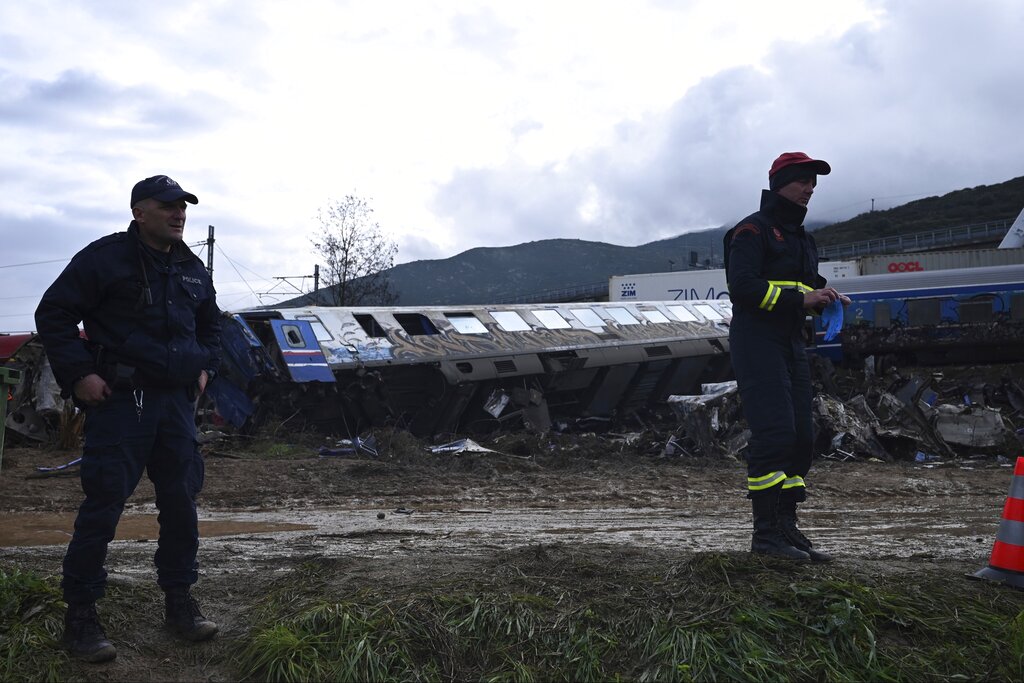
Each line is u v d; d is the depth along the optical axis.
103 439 3.68
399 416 18.73
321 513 9.30
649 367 23.23
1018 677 3.78
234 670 3.79
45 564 5.43
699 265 76.75
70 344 3.61
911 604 4.25
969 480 12.77
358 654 3.70
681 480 12.86
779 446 4.92
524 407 20.12
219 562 5.72
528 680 3.70
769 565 4.66
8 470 12.71
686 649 3.79
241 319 17.92
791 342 5.08
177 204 3.80
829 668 3.74
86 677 3.58
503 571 4.82
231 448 16.22
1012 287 29.27
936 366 30.20
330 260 39.38
